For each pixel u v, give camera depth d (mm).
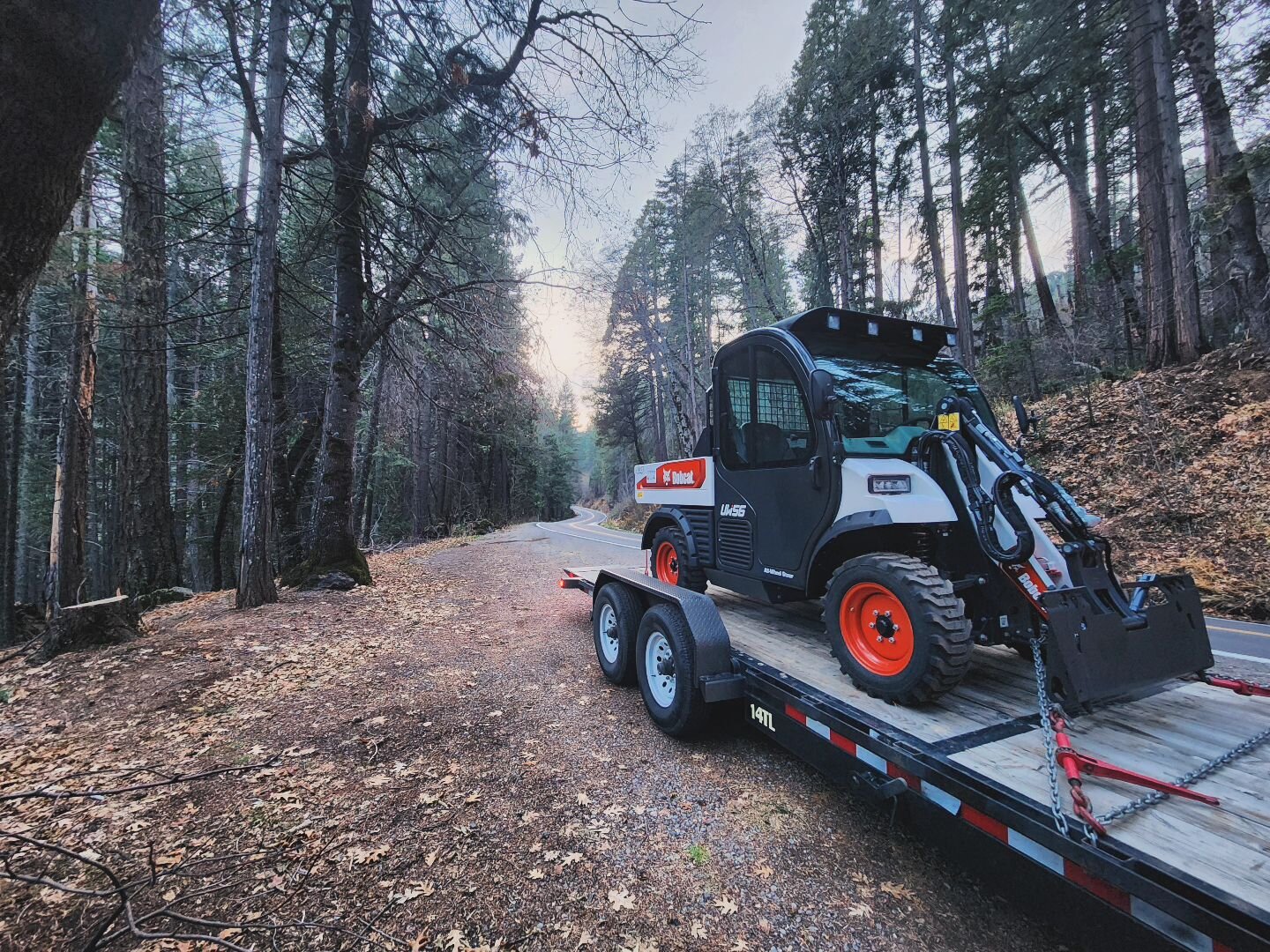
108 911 2264
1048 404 13859
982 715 2504
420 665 5230
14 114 1594
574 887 2373
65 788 3150
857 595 2908
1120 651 2258
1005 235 21188
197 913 2244
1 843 2674
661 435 37156
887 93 19656
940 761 2090
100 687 4648
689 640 3422
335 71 8453
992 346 19297
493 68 8273
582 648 5723
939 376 3906
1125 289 15617
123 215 8633
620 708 4199
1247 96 10508
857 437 3373
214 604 8273
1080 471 10445
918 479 3000
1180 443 9703
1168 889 1435
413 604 7812
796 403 3525
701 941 2092
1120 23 12070
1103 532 8602
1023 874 1820
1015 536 2594
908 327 3719
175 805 2988
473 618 7105
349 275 9227
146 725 3982
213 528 19078
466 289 9797
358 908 2264
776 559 3730
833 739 2561
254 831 2758
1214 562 7160
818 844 2629
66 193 1830
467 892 2346
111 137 10719
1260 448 8703
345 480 9312
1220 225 11430
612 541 17016
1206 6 10719
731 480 4211
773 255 25984
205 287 10047
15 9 1538
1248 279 10625
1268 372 10047
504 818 2848
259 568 7512
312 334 11391
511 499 45219
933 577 2609
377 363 15477
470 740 3699
